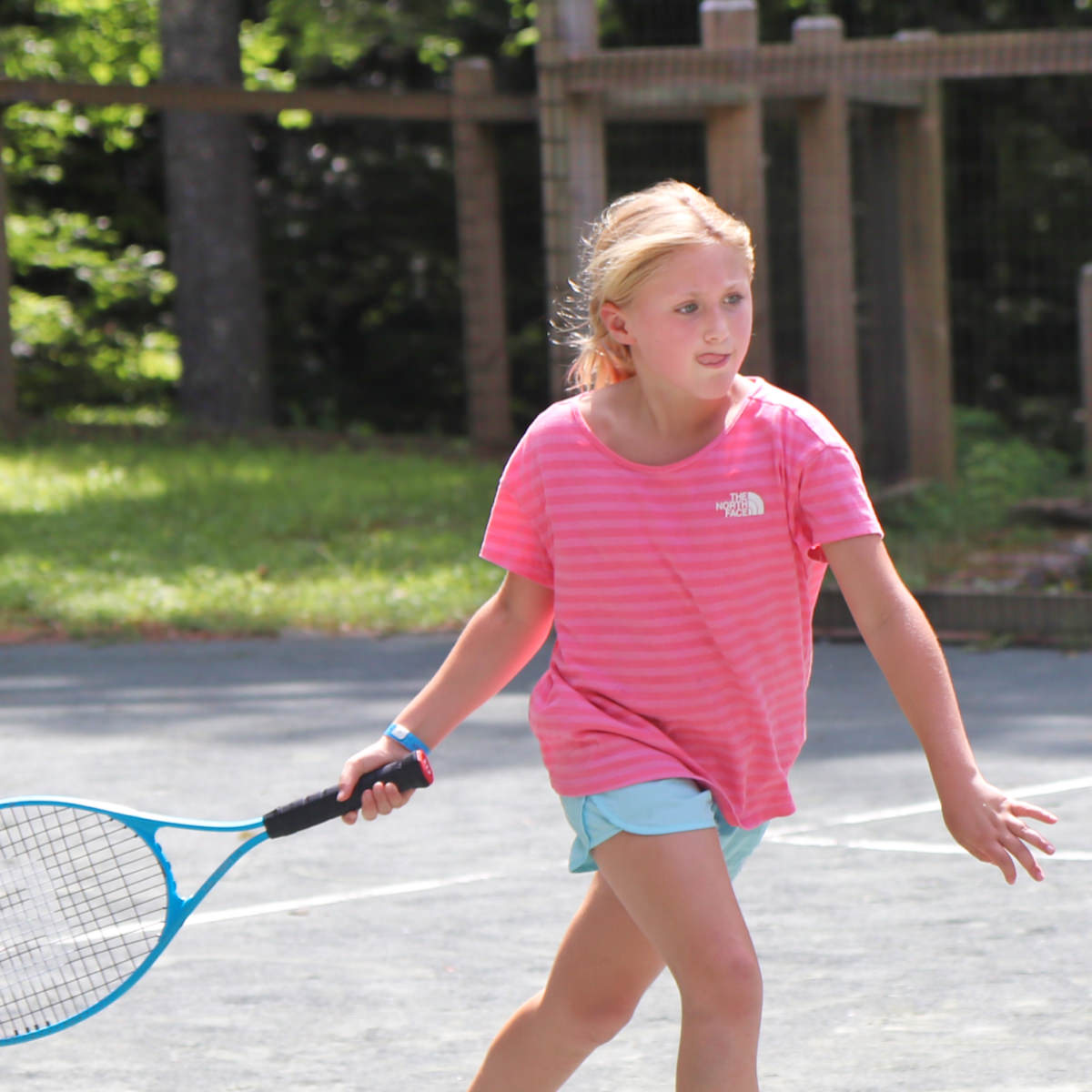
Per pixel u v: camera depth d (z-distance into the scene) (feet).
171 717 82.07
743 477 32.04
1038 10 236.84
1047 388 249.55
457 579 114.01
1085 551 128.88
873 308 153.38
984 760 71.67
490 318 169.68
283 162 270.05
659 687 32.37
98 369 250.98
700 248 31.50
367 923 53.11
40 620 104.88
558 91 134.31
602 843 31.76
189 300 211.00
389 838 62.34
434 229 270.26
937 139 151.02
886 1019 44.47
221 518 136.46
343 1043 44.04
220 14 206.39
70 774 71.92
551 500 32.78
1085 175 243.19
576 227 135.33
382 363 275.80
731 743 32.50
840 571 31.94
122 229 272.10
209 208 209.77
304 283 270.05
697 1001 30.40
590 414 33.19
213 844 61.82
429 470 163.63
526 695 85.51
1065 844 59.47
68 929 37.70
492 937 51.49
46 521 135.64
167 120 211.00
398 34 243.19
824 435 32.30
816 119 138.21
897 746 74.28
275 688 88.12
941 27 236.84
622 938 33.22
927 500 142.61
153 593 110.11
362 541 128.06
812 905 53.83
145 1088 41.57
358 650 97.55
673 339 31.58
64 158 268.62
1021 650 95.09
